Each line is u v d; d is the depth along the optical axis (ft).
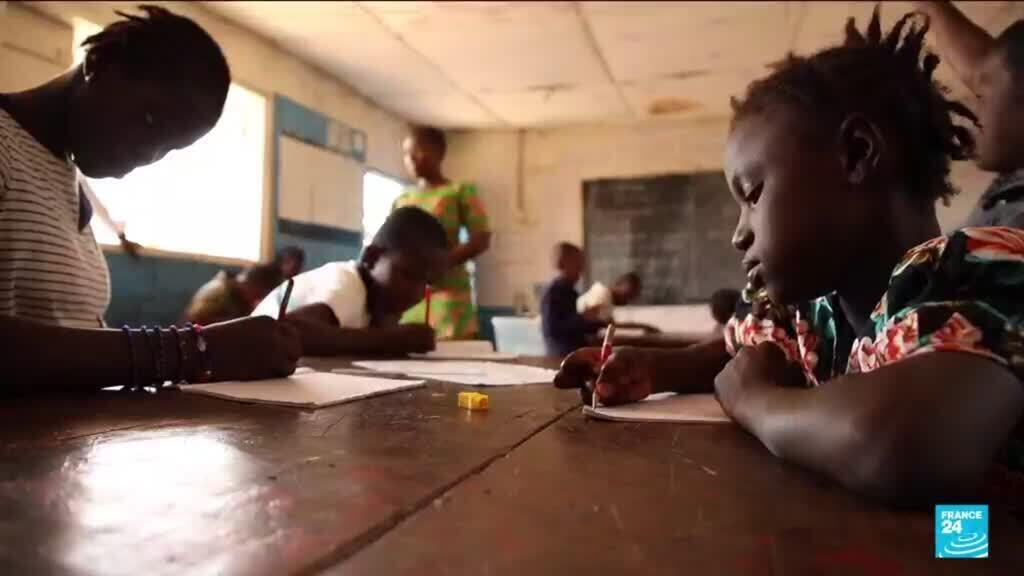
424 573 0.88
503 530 1.06
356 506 1.15
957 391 1.29
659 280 16.01
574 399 2.77
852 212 2.01
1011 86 2.89
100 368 2.47
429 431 1.91
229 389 2.59
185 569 0.87
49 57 7.97
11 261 3.18
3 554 0.91
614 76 13.24
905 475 1.24
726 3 10.20
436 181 9.87
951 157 2.19
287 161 12.11
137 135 3.31
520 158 16.99
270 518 1.08
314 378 3.05
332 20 10.95
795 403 1.65
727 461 1.62
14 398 2.33
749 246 2.18
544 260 16.80
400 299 6.17
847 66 2.07
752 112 2.17
